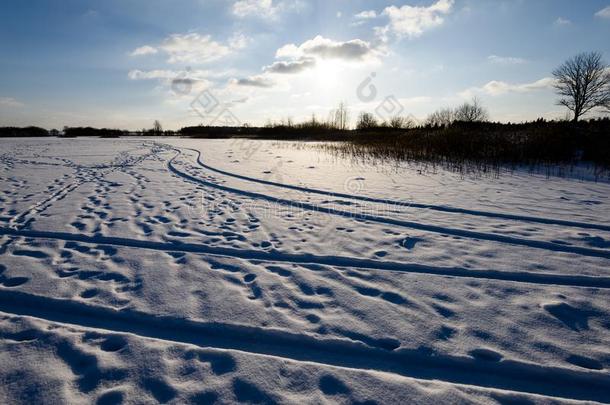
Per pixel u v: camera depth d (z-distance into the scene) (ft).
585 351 7.86
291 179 30.12
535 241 14.73
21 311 9.45
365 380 6.95
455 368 7.49
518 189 26.43
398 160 45.14
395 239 15.02
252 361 7.44
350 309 9.50
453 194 24.30
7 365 7.21
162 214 18.53
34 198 21.90
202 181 28.66
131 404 6.32
